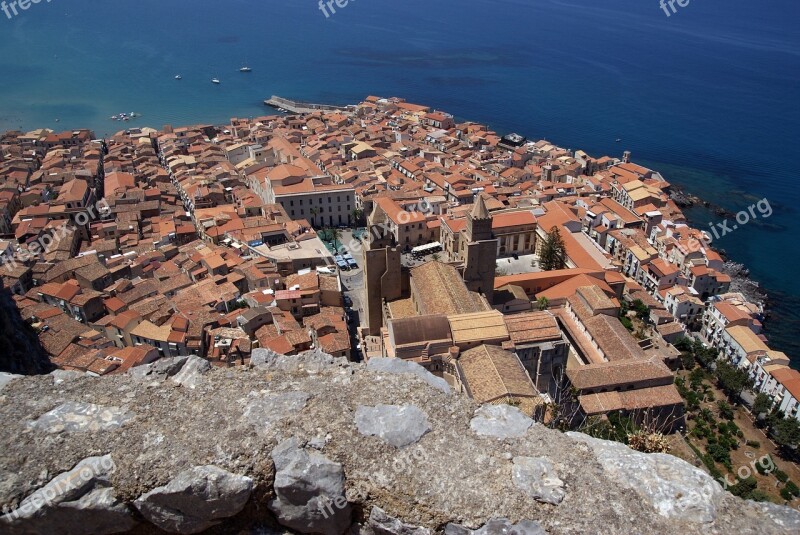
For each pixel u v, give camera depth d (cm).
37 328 8281
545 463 1709
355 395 1911
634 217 14375
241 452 1709
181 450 1722
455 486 1652
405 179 16788
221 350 8544
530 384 5972
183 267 11169
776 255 15062
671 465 1748
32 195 14738
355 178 16675
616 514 1592
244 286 11006
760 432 8456
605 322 8925
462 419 1861
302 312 10025
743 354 10044
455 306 7056
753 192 18775
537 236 12475
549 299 9862
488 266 8588
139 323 9056
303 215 15112
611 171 18300
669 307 11781
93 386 1970
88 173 15888
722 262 13062
